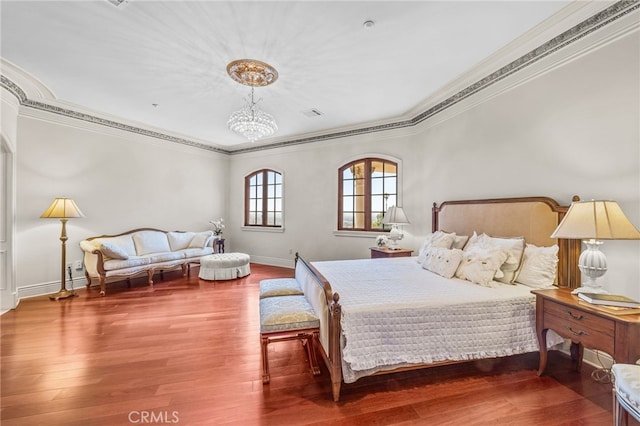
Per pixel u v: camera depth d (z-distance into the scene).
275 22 2.31
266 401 1.86
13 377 2.09
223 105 4.11
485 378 2.13
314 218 5.80
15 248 3.58
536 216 2.63
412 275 2.83
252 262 6.70
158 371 2.19
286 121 4.93
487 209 3.15
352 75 3.22
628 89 2.04
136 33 2.46
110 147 4.80
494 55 2.82
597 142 2.23
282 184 6.22
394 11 2.19
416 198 4.56
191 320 3.20
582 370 2.22
